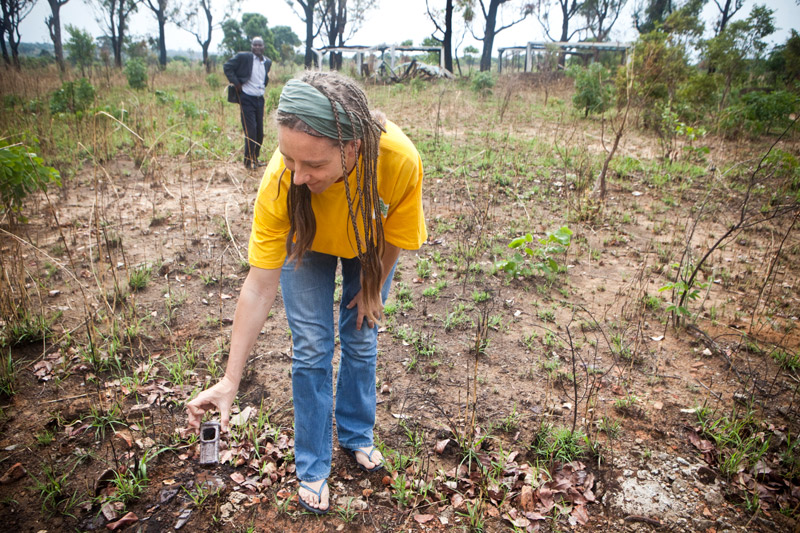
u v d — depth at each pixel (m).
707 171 7.55
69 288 3.98
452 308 3.97
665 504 2.36
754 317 3.90
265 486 2.40
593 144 9.50
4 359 3.01
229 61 7.22
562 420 2.84
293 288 2.05
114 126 8.94
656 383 3.17
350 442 2.50
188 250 4.74
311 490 2.25
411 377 3.19
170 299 3.92
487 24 36.81
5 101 10.69
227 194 6.33
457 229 5.40
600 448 2.65
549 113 13.53
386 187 1.83
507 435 2.75
